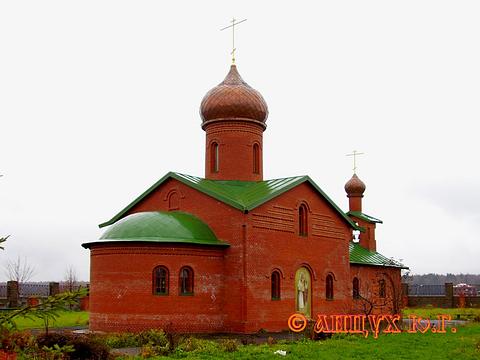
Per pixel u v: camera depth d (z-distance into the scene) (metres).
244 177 34.94
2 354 10.61
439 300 61.06
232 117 35.22
